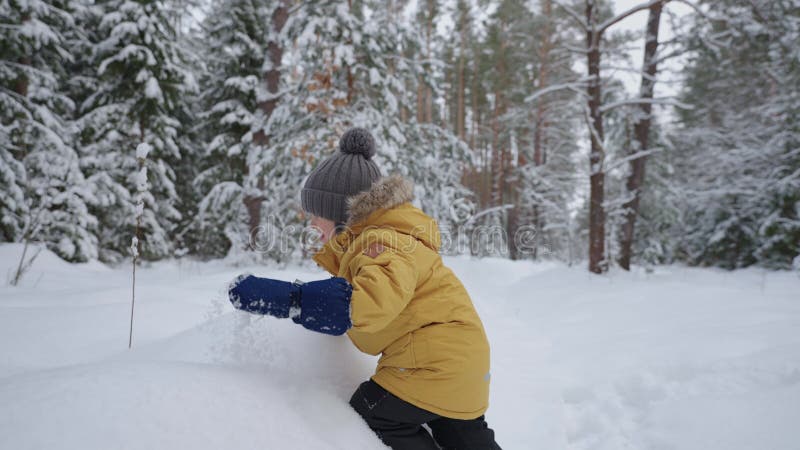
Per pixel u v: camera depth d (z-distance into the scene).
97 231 9.05
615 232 11.57
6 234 7.73
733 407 1.92
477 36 19.50
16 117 8.02
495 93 18.47
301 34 7.27
